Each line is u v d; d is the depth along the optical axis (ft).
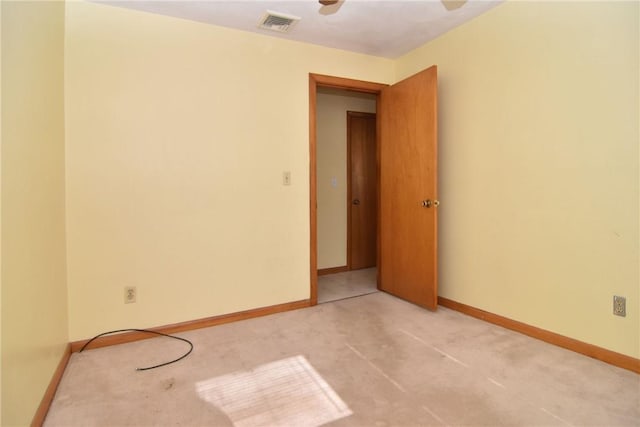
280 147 9.89
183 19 8.59
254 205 9.58
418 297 10.37
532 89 7.91
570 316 7.40
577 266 7.26
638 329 6.45
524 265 8.21
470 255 9.50
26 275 4.91
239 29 9.23
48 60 6.32
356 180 15.16
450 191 10.01
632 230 6.47
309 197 10.37
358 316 9.63
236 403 5.80
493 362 6.96
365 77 11.28
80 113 7.64
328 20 8.86
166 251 8.55
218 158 9.08
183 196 8.70
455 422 5.24
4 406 4.01
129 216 8.15
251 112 9.47
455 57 9.62
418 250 10.30
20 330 4.60
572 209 7.30
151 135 8.32
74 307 7.70
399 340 8.05
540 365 6.82
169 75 8.48
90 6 7.71
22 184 4.87
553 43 7.48
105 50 7.84
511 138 8.38
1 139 4.15
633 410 5.42
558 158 7.50
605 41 6.69
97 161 7.82
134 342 8.14
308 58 10.28
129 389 6.20
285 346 7.84
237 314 9.41
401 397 5.88
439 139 10.27
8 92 4.42
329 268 14.62
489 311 9.07
